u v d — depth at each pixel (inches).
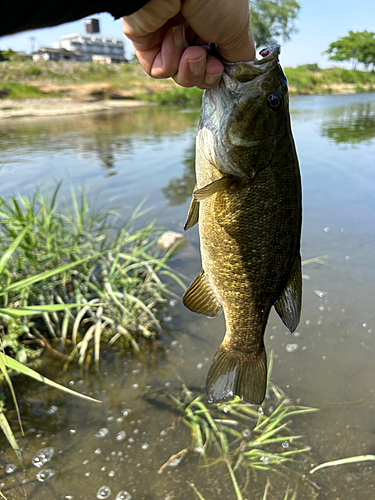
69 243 184.7
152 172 364.2
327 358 134.3
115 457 102.5
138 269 180.2
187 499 92.6
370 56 2635.3
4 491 93.5
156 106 1315.2
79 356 137.3
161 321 155.3
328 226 233.8
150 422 112.5
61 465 100.2
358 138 518.9
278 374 128.4
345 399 118.1
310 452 103.1
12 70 1700.3
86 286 162.9
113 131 660.7
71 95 1400.1
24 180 335.3
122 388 124.5
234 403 118.4
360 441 105.3
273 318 158.4
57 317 151.7
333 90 2107.5
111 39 3858.3
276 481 96.3
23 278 152.9
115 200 284.4
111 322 144.4
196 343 144.4
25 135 623.8
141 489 94.7
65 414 115.3
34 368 132.0
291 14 1475.1
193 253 205.5
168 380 127.6
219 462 101.3
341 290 170.1
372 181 318.3
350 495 92.4
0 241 154.4
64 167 386.3
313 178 331.6
